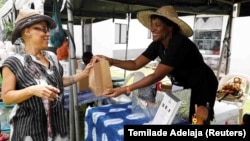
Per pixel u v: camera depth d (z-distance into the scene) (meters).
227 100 2.87
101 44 10.89
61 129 1.46
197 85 1.79
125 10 4.69
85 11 4.70
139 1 3.54
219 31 7.56
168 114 1.33
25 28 1.31
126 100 2.30
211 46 7.81
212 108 1.85
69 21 1.88
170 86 1.94
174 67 1.63
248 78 2.97
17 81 1.29
